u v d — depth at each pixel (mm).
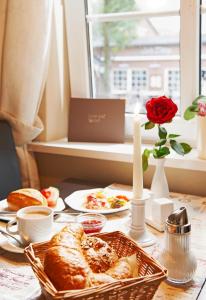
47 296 740
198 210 1319
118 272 792
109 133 1803
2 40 1660
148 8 1715
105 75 1914
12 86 1675
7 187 1621
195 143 1688
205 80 1653
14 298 828
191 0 1554
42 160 1881
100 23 1858
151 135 1773
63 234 839
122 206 1311
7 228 1104
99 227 1106
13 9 1610
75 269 740
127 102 1879
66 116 1947
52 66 1821
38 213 1087
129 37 1824
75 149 1719
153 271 799
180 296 841
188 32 1595
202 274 928
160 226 1158
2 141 1644
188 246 895
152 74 1797
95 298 703
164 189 1326
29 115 1703
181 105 1694
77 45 1853
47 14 1641
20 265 976
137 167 1060
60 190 1548
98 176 1758
